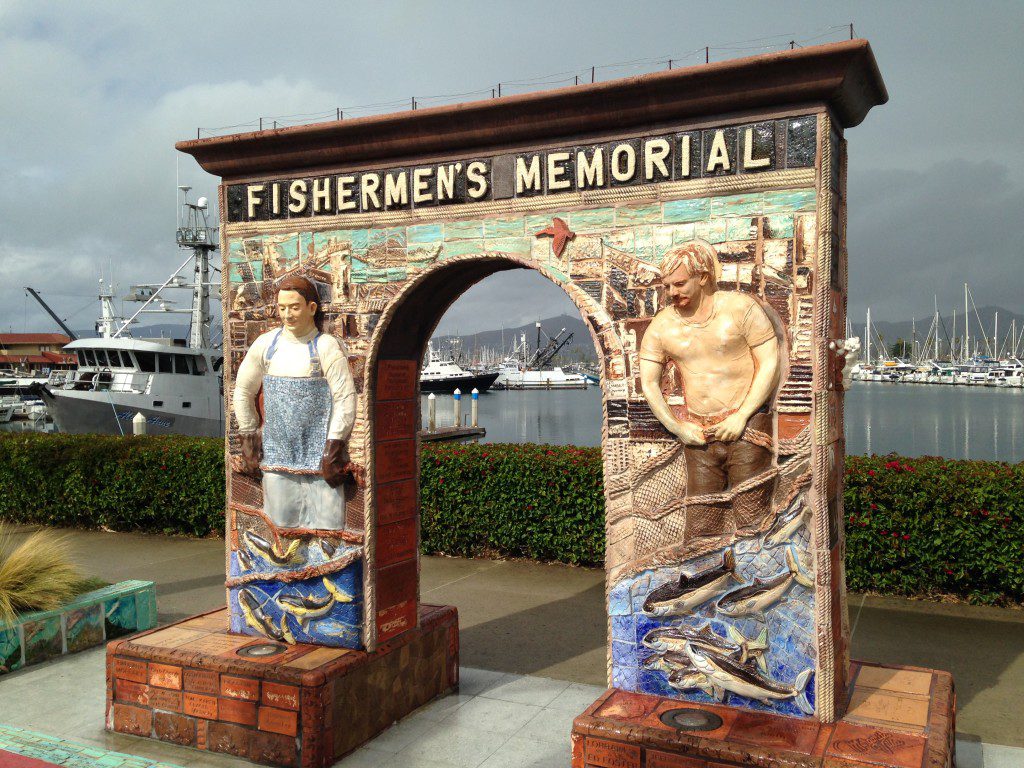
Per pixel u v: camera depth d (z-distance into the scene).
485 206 4.20
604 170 3.93
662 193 3.81
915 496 6.86
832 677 3.57
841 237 3.88
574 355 176.50
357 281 4.50
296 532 4.56
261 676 4.11
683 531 3.80
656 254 3.82
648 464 3.86
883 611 6.66
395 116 4.20
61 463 10.52
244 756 4.16
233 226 4.82
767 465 3.63
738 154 3.68
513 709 4.77
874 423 40.59
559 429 38.38
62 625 5.71
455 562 8.60
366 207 4.48
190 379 22.91
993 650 5.79
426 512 8.85
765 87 3.54
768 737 3.43
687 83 3.64
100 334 25.05
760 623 3.68
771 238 3.62
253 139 4.56
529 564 8.49
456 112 4.07
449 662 5.04
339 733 4.13
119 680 4.48
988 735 4.45
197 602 7.22
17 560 5.73
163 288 23.70
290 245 4.67
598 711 3.71
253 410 4.71
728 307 3.66
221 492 9.70
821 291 3.54
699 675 3.79
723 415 3.70
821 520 3.55
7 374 53.16
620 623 3.95
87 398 21.52
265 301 4.73
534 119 3.99
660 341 3.80
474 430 28.20
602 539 8.16
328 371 4.48
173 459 9.95
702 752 3.37
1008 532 6.57
